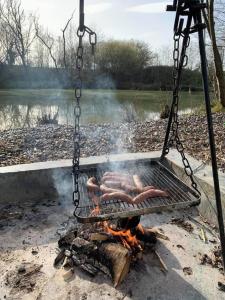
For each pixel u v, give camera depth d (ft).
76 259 8.12
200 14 6.80
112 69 112.47
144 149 18.67
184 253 8.71
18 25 100.53
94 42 6.64
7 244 9.12
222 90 31.50
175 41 8.11
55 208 11.28
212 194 9.92
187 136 20.80
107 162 11.97
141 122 30.50
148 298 7.12
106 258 7.75
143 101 63.05
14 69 107.04
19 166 11.70
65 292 7.28
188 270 8.03
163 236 9.34
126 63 111.34
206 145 17.70
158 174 9.91
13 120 39.68
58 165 11.73
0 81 100.22
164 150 10.74
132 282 7.58
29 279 7.71
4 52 106.83
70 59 94.99
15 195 11.43
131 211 6.68
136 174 9.96
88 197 8.06
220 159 14.12
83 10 6.24
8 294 7.24
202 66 6.72
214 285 7.52
